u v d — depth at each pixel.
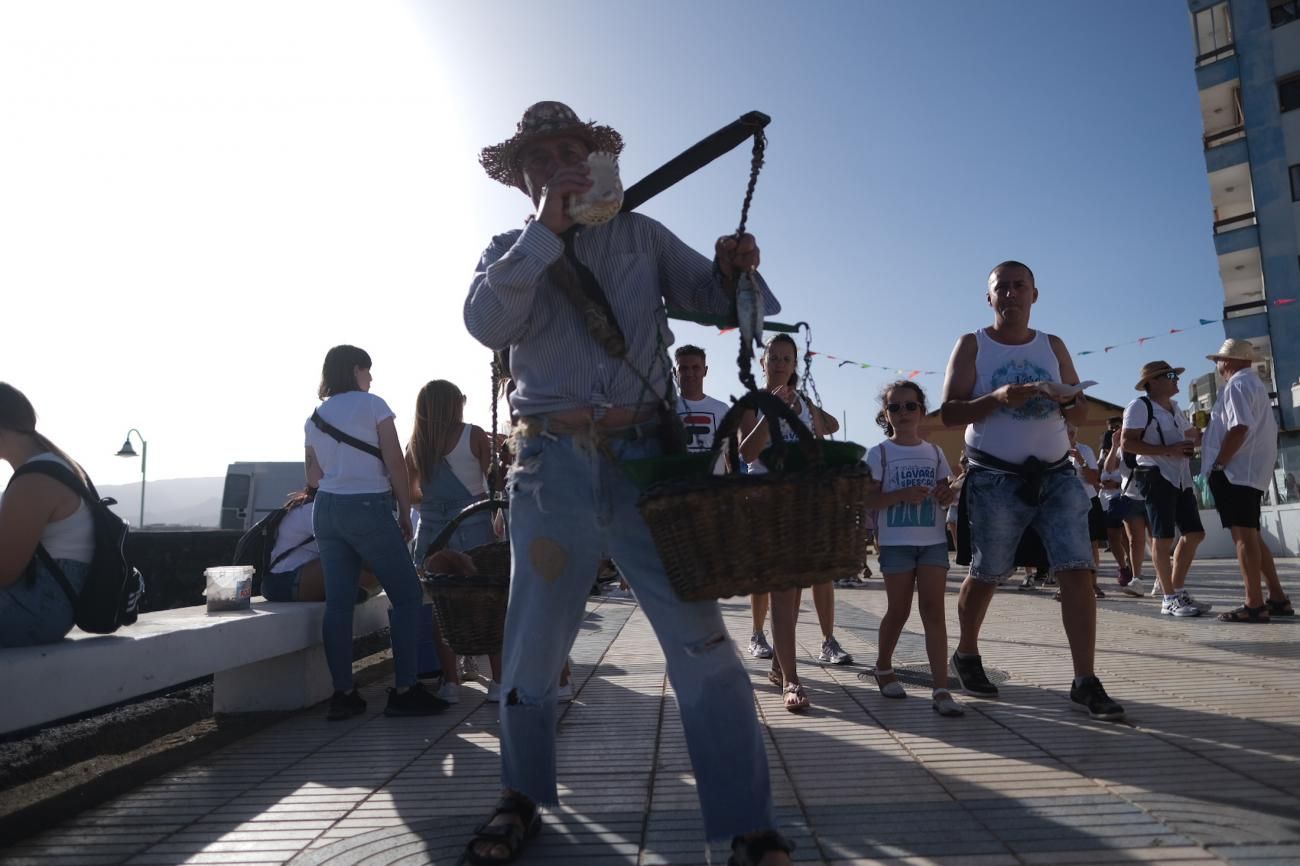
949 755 3.43
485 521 5.24
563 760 3.54
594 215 2.29
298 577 5.29
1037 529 4.36
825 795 2.98
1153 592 9.66
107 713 4.93
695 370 5.13
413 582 4.75
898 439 4.89
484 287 2.36
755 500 2.06
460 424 5.27
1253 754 3.29
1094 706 3.95
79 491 3.56
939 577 4.50
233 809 3.07
